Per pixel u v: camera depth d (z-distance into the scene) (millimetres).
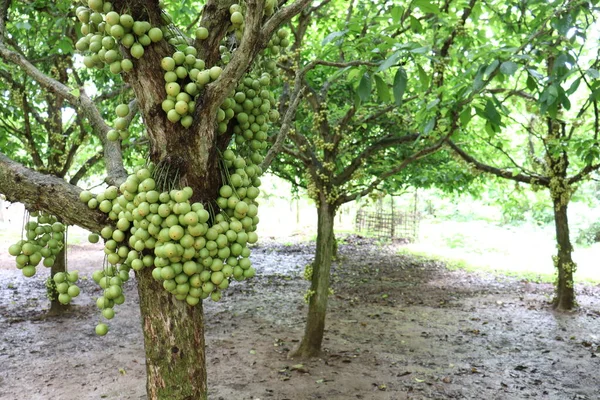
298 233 18969
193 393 1919
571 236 16938
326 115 5934
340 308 8391
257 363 5695
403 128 6852
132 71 1813
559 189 7777
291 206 25625
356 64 2885
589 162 6246
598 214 17188
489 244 16344
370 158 7234
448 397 4797
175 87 1765
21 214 23672
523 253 14875
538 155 9586
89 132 6762
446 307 8531
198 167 1848
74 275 1989
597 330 7137
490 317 7871
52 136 7160
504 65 2941
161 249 1707
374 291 9750
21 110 7195
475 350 6258
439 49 5461
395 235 18156
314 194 5875
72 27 5812
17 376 5277
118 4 1734
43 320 7434
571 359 5934
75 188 1962
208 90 1779
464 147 8672
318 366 5594
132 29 1737
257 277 10922
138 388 4977
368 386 5035
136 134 7309
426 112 4777
